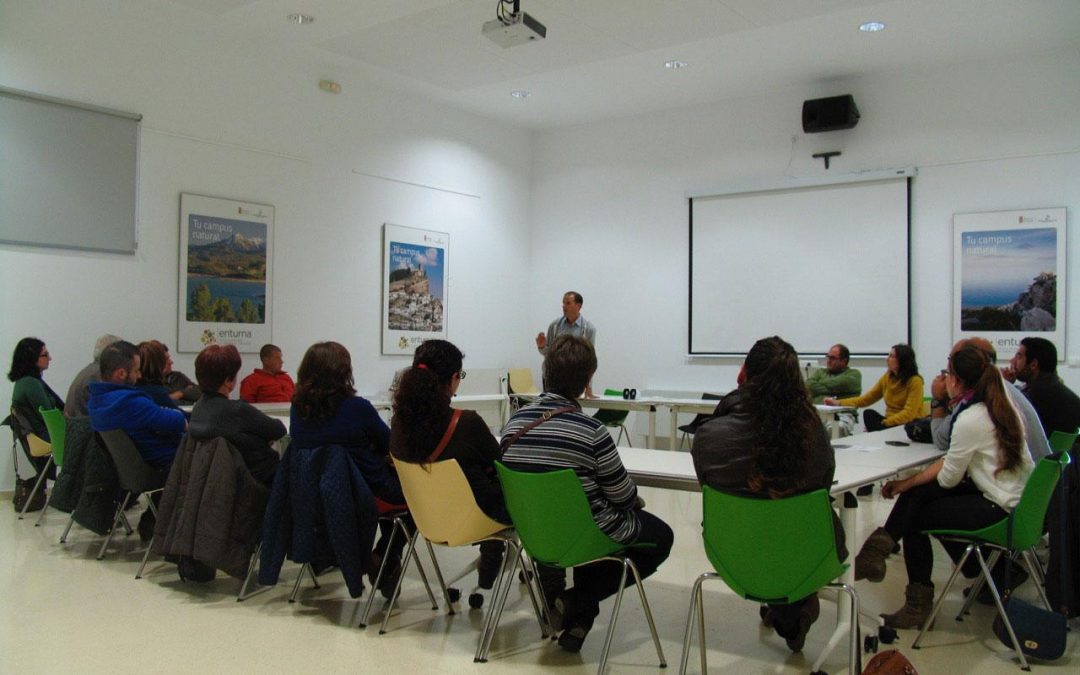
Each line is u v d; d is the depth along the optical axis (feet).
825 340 23.48
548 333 21.62
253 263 20.43
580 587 9.01
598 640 9.46
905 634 9.70
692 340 25.77
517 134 28.55
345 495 9.67
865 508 17.25
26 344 15.62
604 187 27.58
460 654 8.95
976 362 9.41
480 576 10.66
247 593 11.10
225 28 19.47
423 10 18.13
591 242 27.84
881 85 22.56
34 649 8.87
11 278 16.40
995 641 9.45
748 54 20.88
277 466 11.05
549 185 28.76
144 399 11.85
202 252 19.39
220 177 19.77
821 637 9.57
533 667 8.61
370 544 9.89
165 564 12.48
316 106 21.91
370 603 10.18
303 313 21.65
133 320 18.20
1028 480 8.51
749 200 24.79
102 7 17.61
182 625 9.75
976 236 21.20
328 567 11.51
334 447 9.87
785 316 24.16
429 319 25.29
